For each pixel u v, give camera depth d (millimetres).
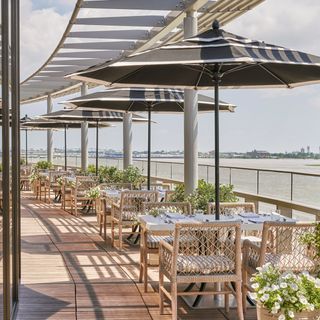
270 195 8297
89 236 8508
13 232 4746
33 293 5117
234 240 4262
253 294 3283
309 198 7234
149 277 5801
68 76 5203
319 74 5133
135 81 5559
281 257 4156
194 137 8297
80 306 4711
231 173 9727
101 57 12977
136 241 7832
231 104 8891
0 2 3467
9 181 3625
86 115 12586
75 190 11008
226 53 4363
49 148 22016
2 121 3525
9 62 3955
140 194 7379
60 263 6500
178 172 12008
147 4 8250
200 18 9516
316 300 3168
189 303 4879
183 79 5672
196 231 4246
